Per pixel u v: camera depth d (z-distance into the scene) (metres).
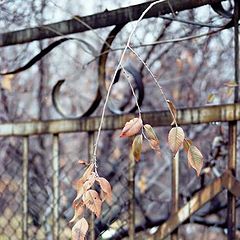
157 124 1.50
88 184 0.99
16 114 3.05
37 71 2.98
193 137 2.54
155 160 3.23
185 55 2.73
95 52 1.88
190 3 1.38
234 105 1.37
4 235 2.18
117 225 1.84
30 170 2.60
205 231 2.90
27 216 1.91
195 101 2.96
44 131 1.80
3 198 2.26
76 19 1.61
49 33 1.70
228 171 1.39
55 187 1.83
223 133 2.31
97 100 1.67
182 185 2.39
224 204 2.24
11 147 2.53
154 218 2.48
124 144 2.93
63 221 1.99
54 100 1.83
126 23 1.54
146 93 3.24
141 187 3.09
